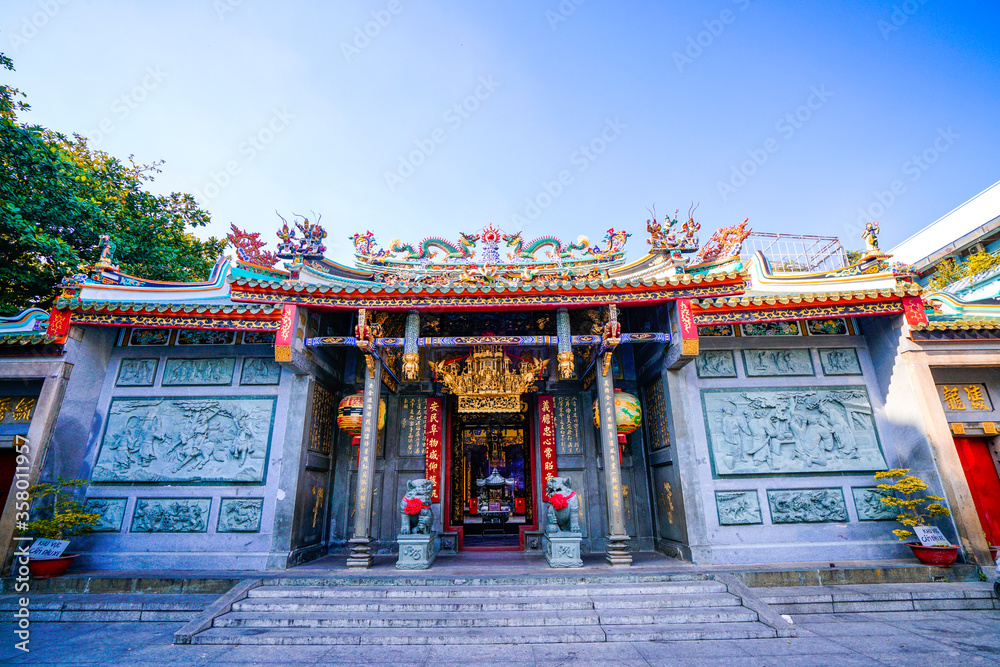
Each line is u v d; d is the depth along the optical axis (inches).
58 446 408.2
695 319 422.6
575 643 265.6
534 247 608.1
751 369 455.5
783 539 408.2
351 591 328.8
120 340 462.9
